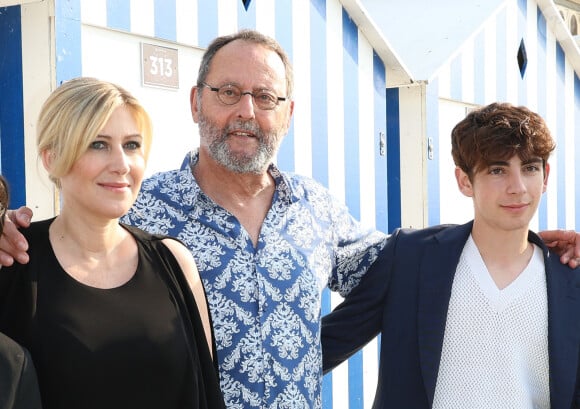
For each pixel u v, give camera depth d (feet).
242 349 7.55
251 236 8.02
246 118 7.74
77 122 6.16
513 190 7.51
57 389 5.90
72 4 9.12
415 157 15.52
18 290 6.13
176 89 10.68
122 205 6.41
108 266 6.47
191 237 7.72
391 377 8.09
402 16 17.54
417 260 8.21
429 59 15.76
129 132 6.42
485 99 17.06
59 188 6.55
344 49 13.89
